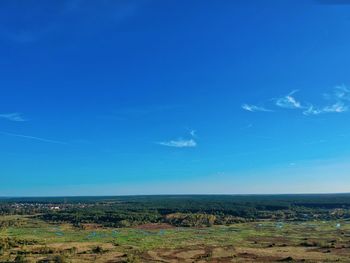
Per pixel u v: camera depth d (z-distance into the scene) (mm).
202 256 133625
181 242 164875
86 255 132375
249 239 174500
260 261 126250
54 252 136125
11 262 118688
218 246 153750
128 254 133500
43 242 161625
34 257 126625
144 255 134750
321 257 131375
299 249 147375
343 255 134875
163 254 136625
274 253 139125
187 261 125938
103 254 134375
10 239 160500
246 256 133875
